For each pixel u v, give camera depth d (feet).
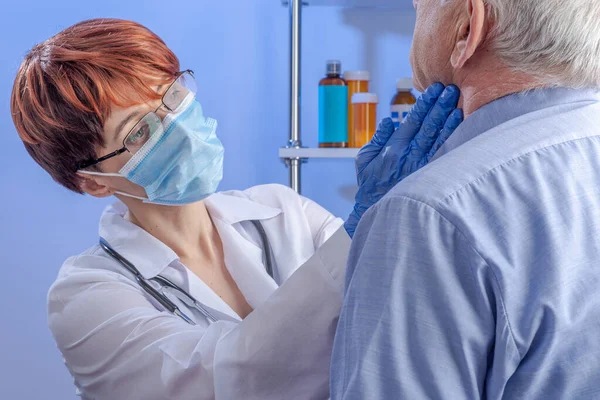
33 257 7.39
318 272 2.97
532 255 2.13
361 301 2.23
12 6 7.15
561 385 2.12
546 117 2.35
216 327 3.43
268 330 3.00
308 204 5.11
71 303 3.96
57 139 4.18
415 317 2.13
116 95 3.99
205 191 4.34
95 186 4.48
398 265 2.16
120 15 7.21
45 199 7.35
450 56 2.62
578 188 2.21
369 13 7.25
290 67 6.54
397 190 2.26
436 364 2.10
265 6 7.22
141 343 3.59
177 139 4.13
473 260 2.09
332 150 6.31
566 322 2.07
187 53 7.25
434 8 2.66
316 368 2.98
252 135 7.38
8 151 7.27
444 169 2.25
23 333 7.43
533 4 2.29
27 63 4.20
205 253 4.58
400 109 6.50
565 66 2.34
